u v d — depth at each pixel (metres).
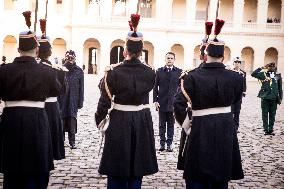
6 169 4.80
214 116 4.72
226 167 4.68
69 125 9.44
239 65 11.94
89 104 20.14
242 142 11.22
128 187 4.95
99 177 7.08
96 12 46.34
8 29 44.84
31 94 4.84
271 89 12.65
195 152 4.68
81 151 9.26
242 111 19.92
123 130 4.80
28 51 4.96
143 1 47.62
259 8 46.69
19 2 44.88
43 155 4.84
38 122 4.87
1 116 4.95
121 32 45.69
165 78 9.52
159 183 6.86
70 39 46.25
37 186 5.12
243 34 46.78
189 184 4.88
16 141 4.78
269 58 48.31
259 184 7.00
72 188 6.39
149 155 4.93
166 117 9.62
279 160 9.02
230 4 47.84
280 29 46.56
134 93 4.82
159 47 46.19
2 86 4.84
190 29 46.62
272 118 12.75
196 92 4.67
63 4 45.97
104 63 45.69
